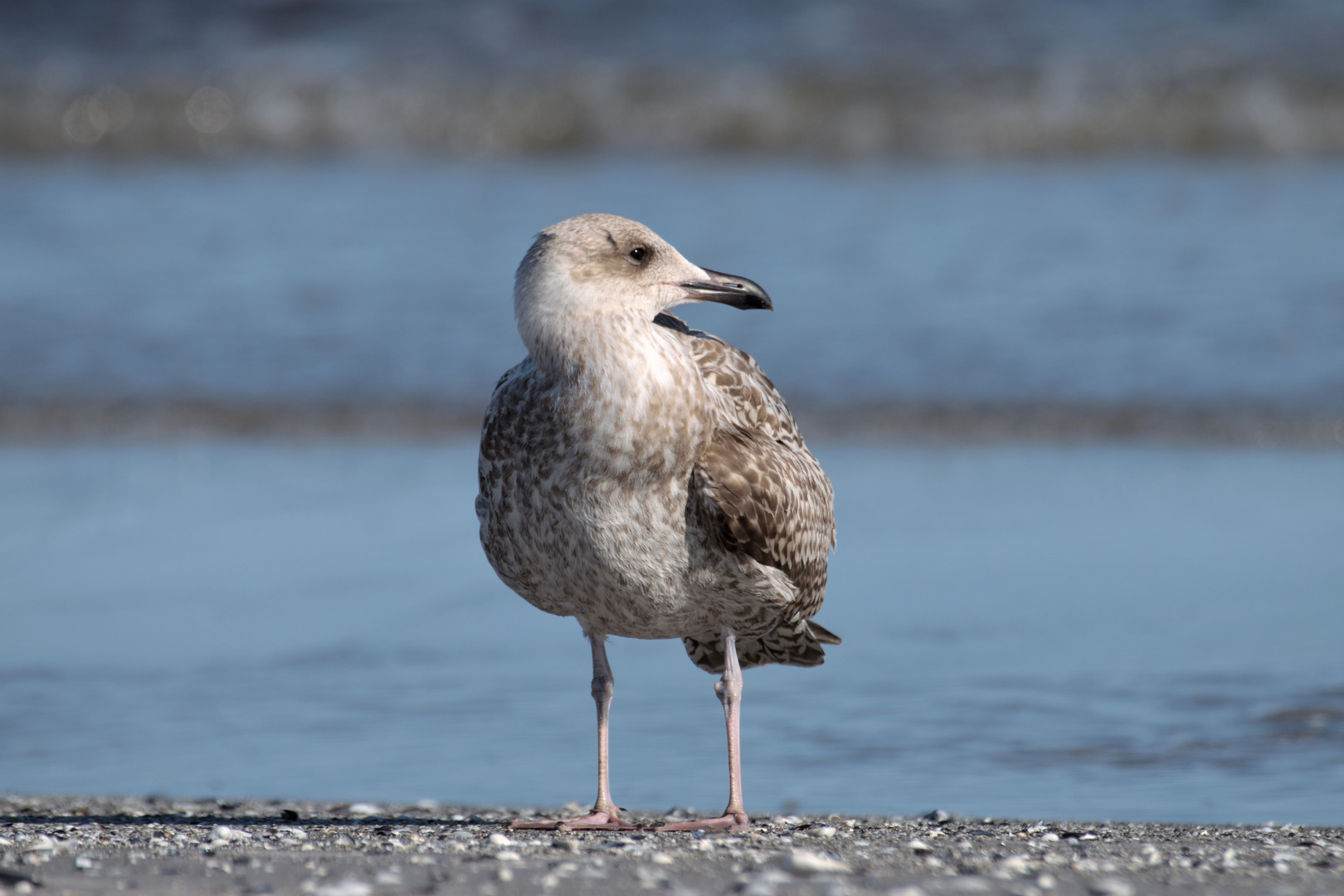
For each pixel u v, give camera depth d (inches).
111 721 389.1
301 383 711.7
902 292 775.7
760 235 872.9
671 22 1326.3
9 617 464.4
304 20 1366.9
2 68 1283.2
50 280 837.8
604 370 289.0
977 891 237.9
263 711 395.2
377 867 252.5
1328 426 631.2
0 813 322.7
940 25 1283.2
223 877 245.3
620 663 435.5
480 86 1226.0
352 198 1007.6
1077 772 342.6
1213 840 282.2
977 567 495.8
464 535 537.0
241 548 526.9
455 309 786.8
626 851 266.1
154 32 1364.4
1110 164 1071.0
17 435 669.3
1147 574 482.3
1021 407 657.6
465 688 411.8
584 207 948.0
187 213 972.6
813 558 323.0
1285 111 1105.4
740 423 315.3
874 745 364.5
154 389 706.2
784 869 249.6
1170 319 730.8
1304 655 409.1
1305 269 785.6
